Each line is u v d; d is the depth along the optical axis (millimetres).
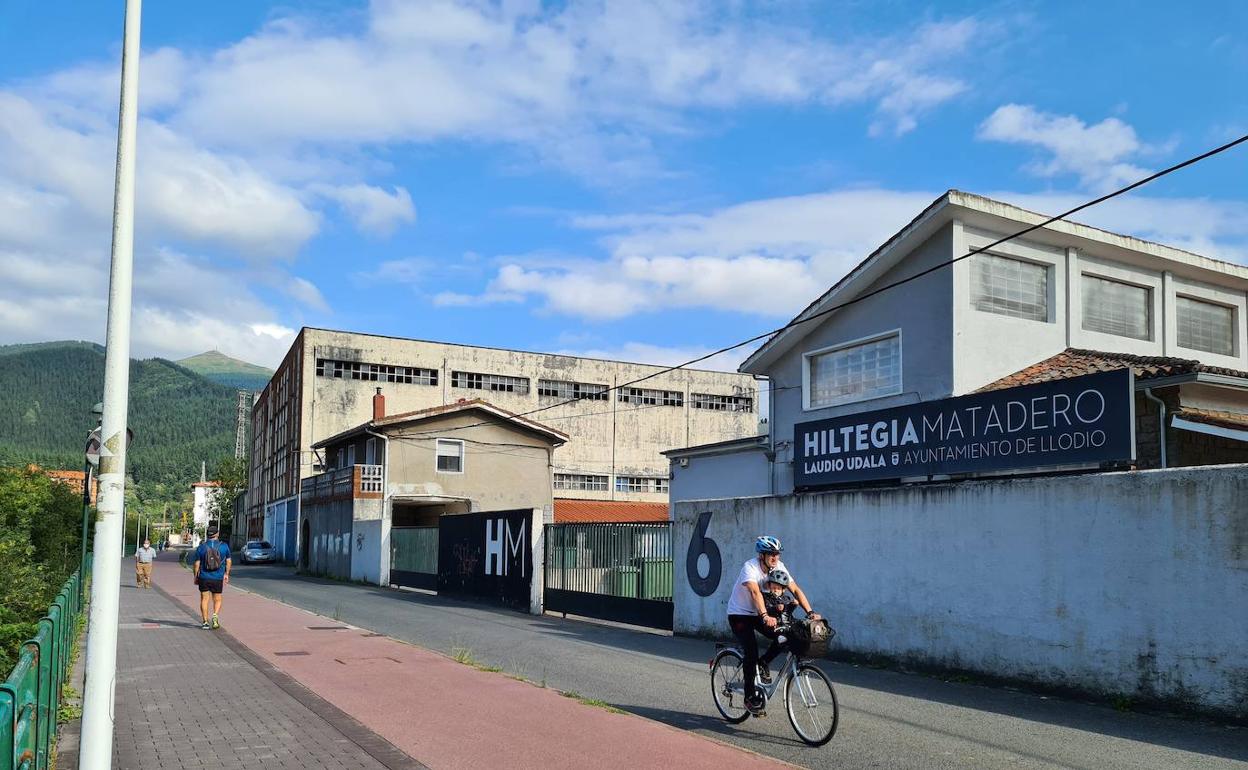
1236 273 21172
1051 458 12961
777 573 8320
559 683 10977
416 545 30469
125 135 6219
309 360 54719
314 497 43750
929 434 14992
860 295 20031
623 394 64312
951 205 17547
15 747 4359
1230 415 15133
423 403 57375
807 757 7430
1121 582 9586
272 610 20875
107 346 5980
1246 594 8508
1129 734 8234
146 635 15633
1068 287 19188
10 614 10867
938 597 11680
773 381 22391
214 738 7895
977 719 8922
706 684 10930
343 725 8383
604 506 47156
